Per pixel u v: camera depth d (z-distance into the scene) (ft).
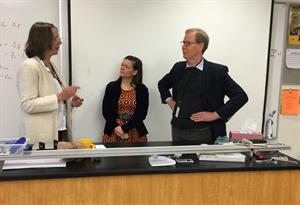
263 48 9.84
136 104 8.82
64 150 5.21
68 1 8.59
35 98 6.21
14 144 5.31
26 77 6.15
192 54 7.34
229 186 5.39
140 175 5.08
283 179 5.52
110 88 8.87
